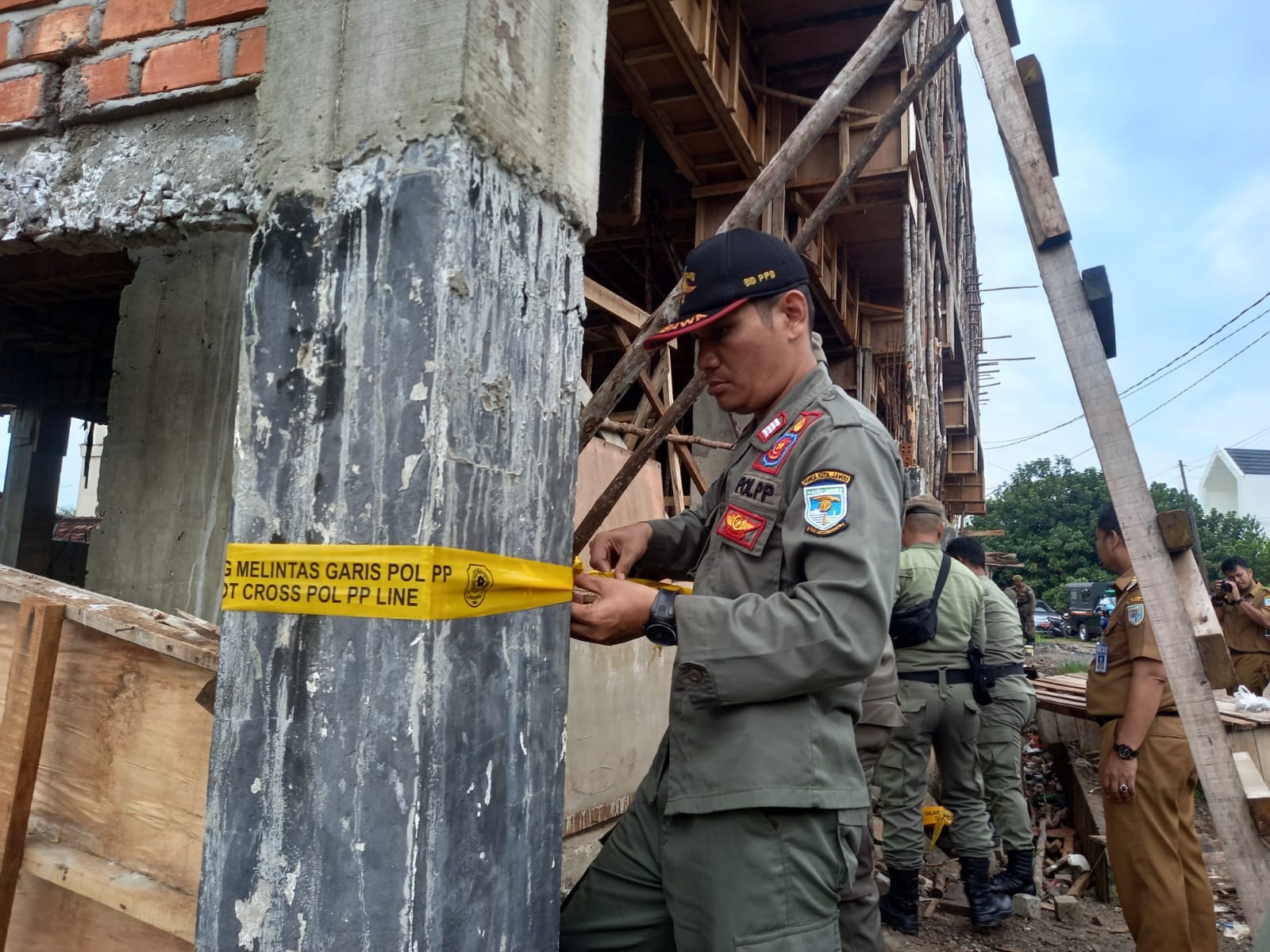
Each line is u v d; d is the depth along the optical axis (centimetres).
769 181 184
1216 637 160
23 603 142
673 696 135
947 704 329
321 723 108
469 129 110
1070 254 170
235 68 133
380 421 108
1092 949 318
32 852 140
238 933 111
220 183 133
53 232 150
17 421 930
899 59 573
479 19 112
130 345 293
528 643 125
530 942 126
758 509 134
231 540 118
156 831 135
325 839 106
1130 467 166
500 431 118
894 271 791
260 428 118
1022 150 175
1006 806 362
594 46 144
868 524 122
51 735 148
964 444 1644
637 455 204
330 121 117
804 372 144
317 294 115
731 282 138
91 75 146
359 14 117
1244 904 158
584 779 283
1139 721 245
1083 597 2514
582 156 139
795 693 120
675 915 130
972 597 341
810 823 124
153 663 139
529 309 125
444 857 105
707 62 425
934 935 328
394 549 105
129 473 286
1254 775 161
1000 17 182
